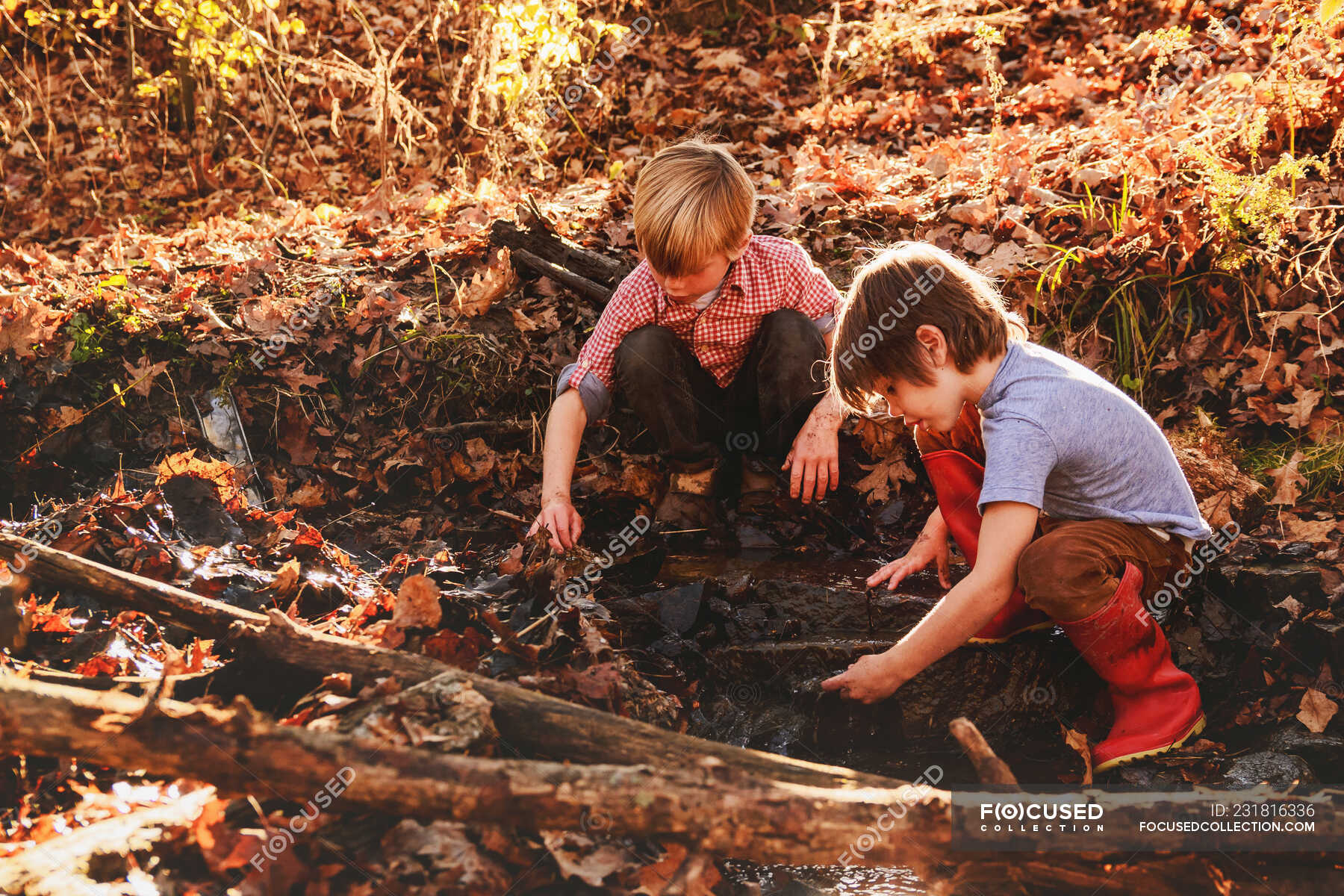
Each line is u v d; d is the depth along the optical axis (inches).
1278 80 141.1
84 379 135.0
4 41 270.5
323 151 249.3
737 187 93.8
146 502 99.5
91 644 81.4
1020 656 86.8
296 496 127.4
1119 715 81.7
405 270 150.0
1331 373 117.5
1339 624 86.2
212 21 218.8
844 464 118.3
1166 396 122.9
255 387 136.2
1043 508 83.1
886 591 98.0
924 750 85.7
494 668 77.8
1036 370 79.3
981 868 61.2
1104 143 146.4
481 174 220.1
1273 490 107.7
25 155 256.8
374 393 136.1
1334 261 122.9
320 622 88.1
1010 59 225.5
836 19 231.0
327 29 267.4
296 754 59.1
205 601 77.5
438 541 115.4
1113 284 125.0
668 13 269.1
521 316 135.6
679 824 58.8
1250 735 83.7
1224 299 123.6
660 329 106.3
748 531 112.9
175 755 58.8
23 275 166.2
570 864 61.3
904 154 188.9
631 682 79.7
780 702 88.7
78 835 61.2
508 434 130.9
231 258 156.9
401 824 62.8
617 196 161.3
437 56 257.3
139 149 255.6
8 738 58.3
